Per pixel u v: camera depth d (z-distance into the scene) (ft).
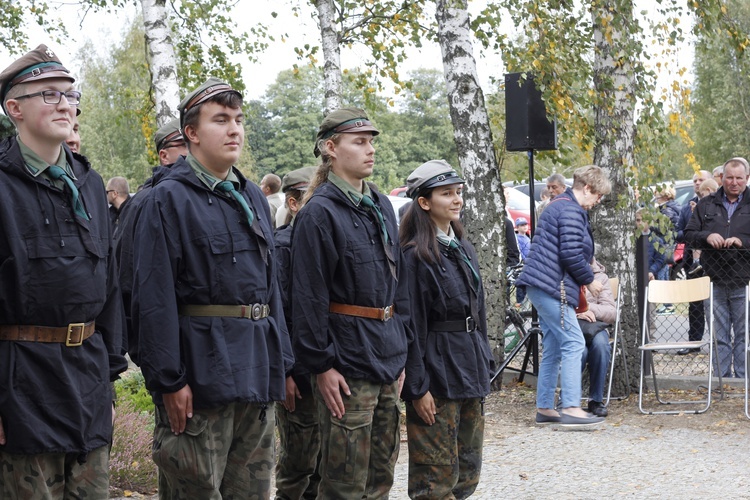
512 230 36.09
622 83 29.12
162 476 12.39
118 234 14.88
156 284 11.42
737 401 27.27
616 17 28.02
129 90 39.55
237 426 12.07
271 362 12.20
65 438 10.44
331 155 14.01
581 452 21.83
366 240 13.78
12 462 10.31
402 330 14.30
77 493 10.78
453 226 15.62
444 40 29.60
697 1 29.60
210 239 11.67
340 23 38.27
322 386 13.50
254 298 11.92
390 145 173.17
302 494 16.34
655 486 18.80
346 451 13.52
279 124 188.14
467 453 15.52
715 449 21.84
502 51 34.55
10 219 10.14
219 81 12.05
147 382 11.39
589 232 24.03
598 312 26.63
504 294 29.76
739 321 29.73
